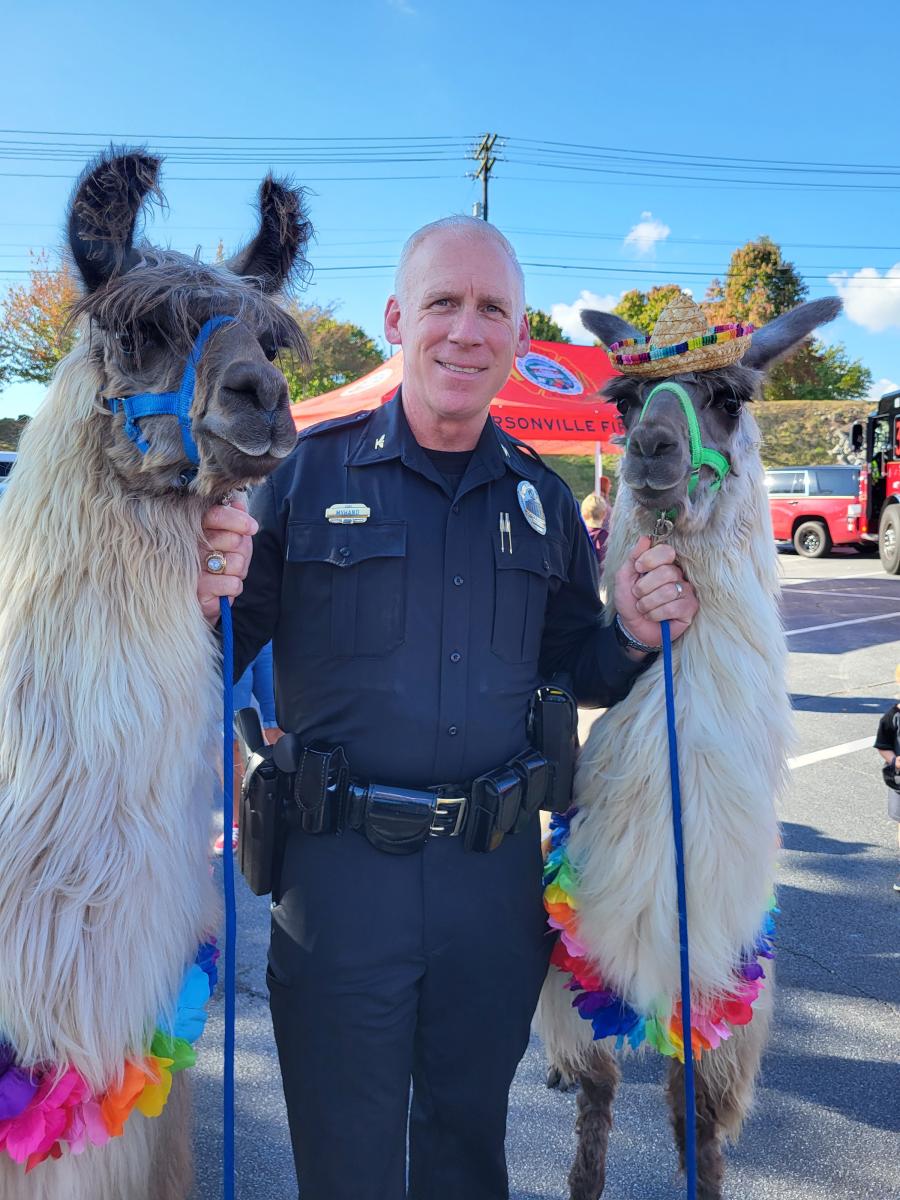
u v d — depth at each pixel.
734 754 1.91
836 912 4.04
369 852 1.79
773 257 46.47
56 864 1.46
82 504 1.52
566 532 2.10
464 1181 1.94
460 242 1.76
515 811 1.82
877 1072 2.92
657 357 2.05
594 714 3.54
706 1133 2.27
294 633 1.87
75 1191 1.57
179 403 1.49
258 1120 2.75
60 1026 1.48
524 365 9.43
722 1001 2.02
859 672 8.98
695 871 1.91
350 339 37.97
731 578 1.99
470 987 1.84
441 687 1.82
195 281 1.55
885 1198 2.42
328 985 1.75
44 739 1.47
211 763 1.71
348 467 1.89
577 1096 2.62
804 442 32.00
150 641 1.53
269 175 1.84
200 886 1.71
